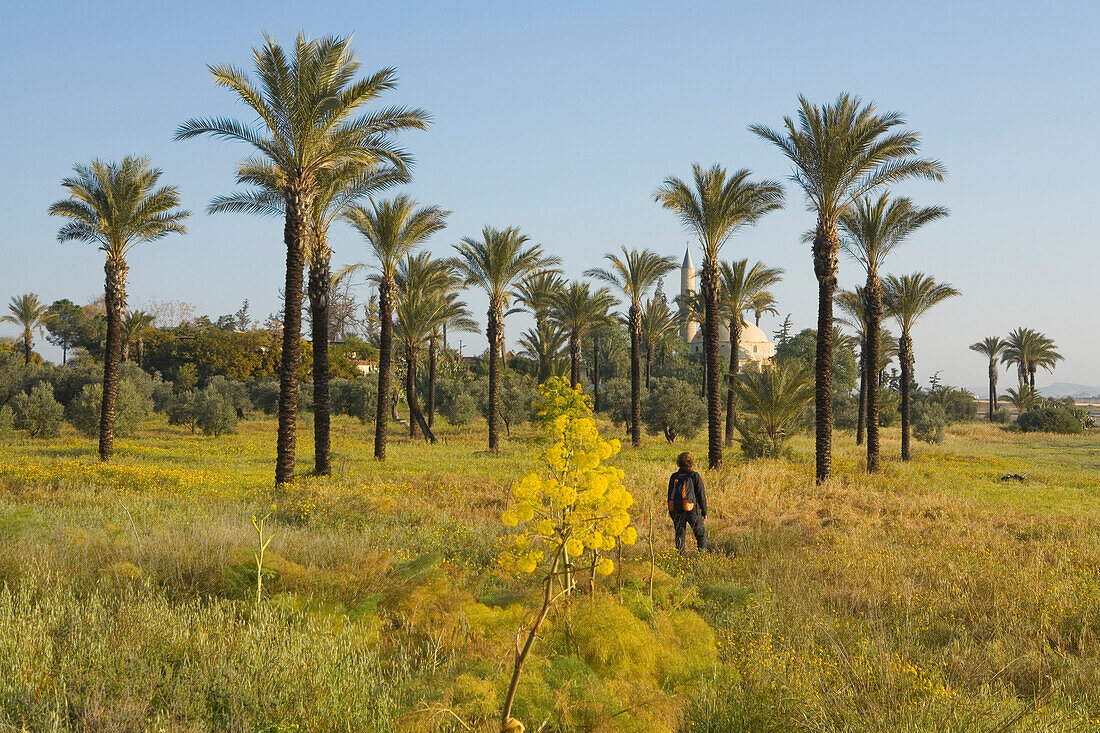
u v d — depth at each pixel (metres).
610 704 3.67
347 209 23.39
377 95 16.61
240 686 3.70
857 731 3.69
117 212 21.22
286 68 15.85
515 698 3.56
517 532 9.94
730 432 32.97
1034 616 6.38
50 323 78.75
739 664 4.79
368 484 16.48
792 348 86.94
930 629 6.12
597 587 5.60
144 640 4.18
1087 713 4.23
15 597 4.91
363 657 4.21
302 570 5.92
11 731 3.06
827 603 6.87
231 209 18.88
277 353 60.25
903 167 18.64
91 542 6.89
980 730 3.78
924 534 11.35
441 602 5.26
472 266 28.45
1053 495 18.38
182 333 60.16
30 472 15.79
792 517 12.79
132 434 31.97
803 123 18.36
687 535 11.03
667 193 21.72
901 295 29.12
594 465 3.29
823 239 18.80
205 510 11.75
